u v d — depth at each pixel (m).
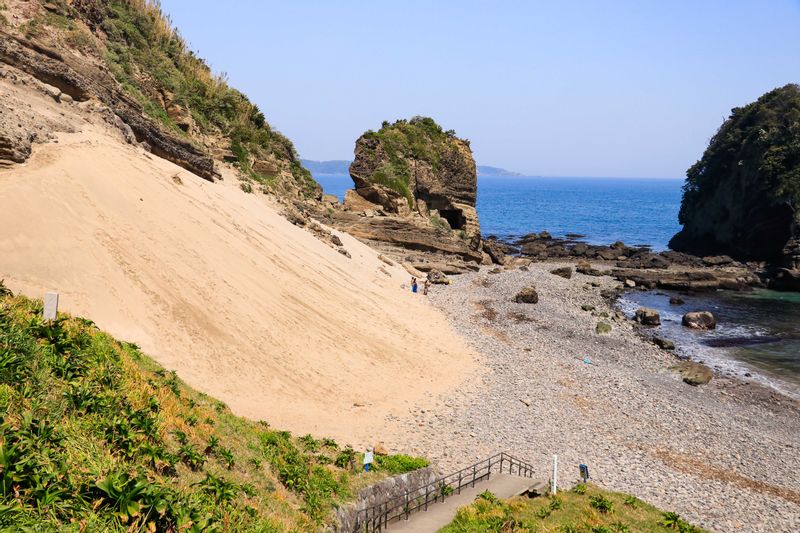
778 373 45.44
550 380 38.94
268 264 39.56
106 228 30.77
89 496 8.12
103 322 25.61
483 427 30.05
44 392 10.66
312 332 35.16
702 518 23.34
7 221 26.94
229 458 14.38
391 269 67.44
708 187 116.50
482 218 196.38
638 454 29.34
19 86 36.31
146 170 38.81
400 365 36.47
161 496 8.84
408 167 88.06
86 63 42.62
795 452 31.19
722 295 76.56
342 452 20.36
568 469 26.62
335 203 85.81
